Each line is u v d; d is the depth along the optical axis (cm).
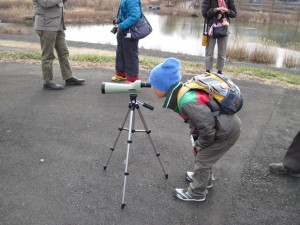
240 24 2680
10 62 729
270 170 377
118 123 470
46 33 532
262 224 296
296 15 2961
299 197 335
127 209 305
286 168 363
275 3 3266
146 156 391
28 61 744
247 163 391
